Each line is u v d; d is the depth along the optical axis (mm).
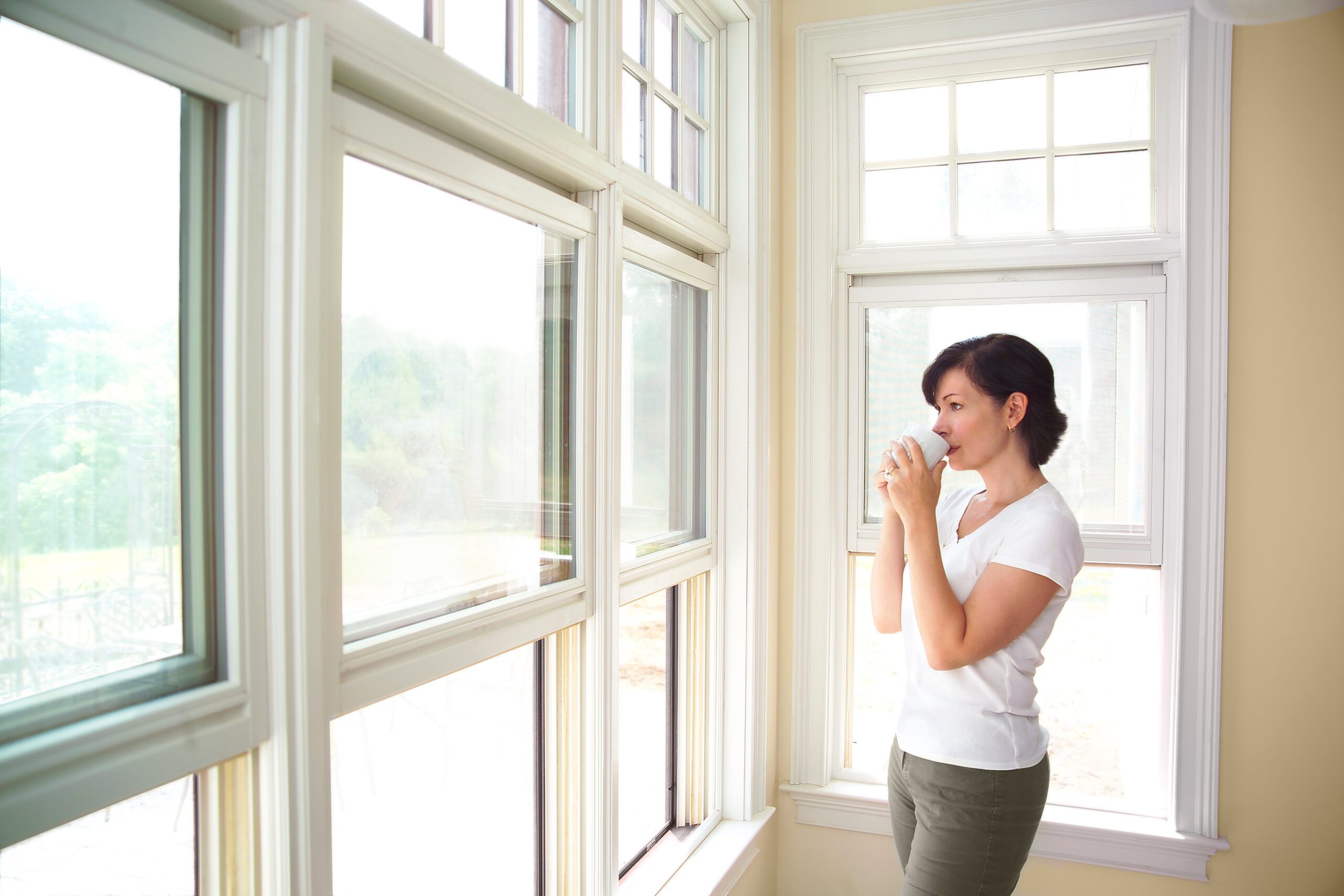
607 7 1358
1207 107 1958
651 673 1867
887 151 2236
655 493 1721
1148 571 2070
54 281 609
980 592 1413
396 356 943
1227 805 1979
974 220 2176
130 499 664
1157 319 2021
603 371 1361
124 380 659
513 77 1174
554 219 1229
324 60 783
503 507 1146
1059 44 2088
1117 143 2064
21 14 577
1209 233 1961
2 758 564
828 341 2213
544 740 1351
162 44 658
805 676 2229
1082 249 2061
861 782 2270
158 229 680
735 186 2029
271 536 751
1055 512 1442
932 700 1503
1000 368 1524
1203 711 1975
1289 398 1933
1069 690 2135
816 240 2217
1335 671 1910
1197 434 1971
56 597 613
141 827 715
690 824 1982
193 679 711
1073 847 2051
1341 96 1893
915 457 1492
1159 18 1980
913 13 2129
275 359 745
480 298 1090
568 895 1381
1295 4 1399
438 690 1122
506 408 1149
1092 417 2086
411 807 1072
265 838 771
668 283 1766
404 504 958
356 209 881
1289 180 1927
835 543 2262
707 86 1981
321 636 785
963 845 1445
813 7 2209
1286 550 1939
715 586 2018
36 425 600
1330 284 1903
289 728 764
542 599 1213
